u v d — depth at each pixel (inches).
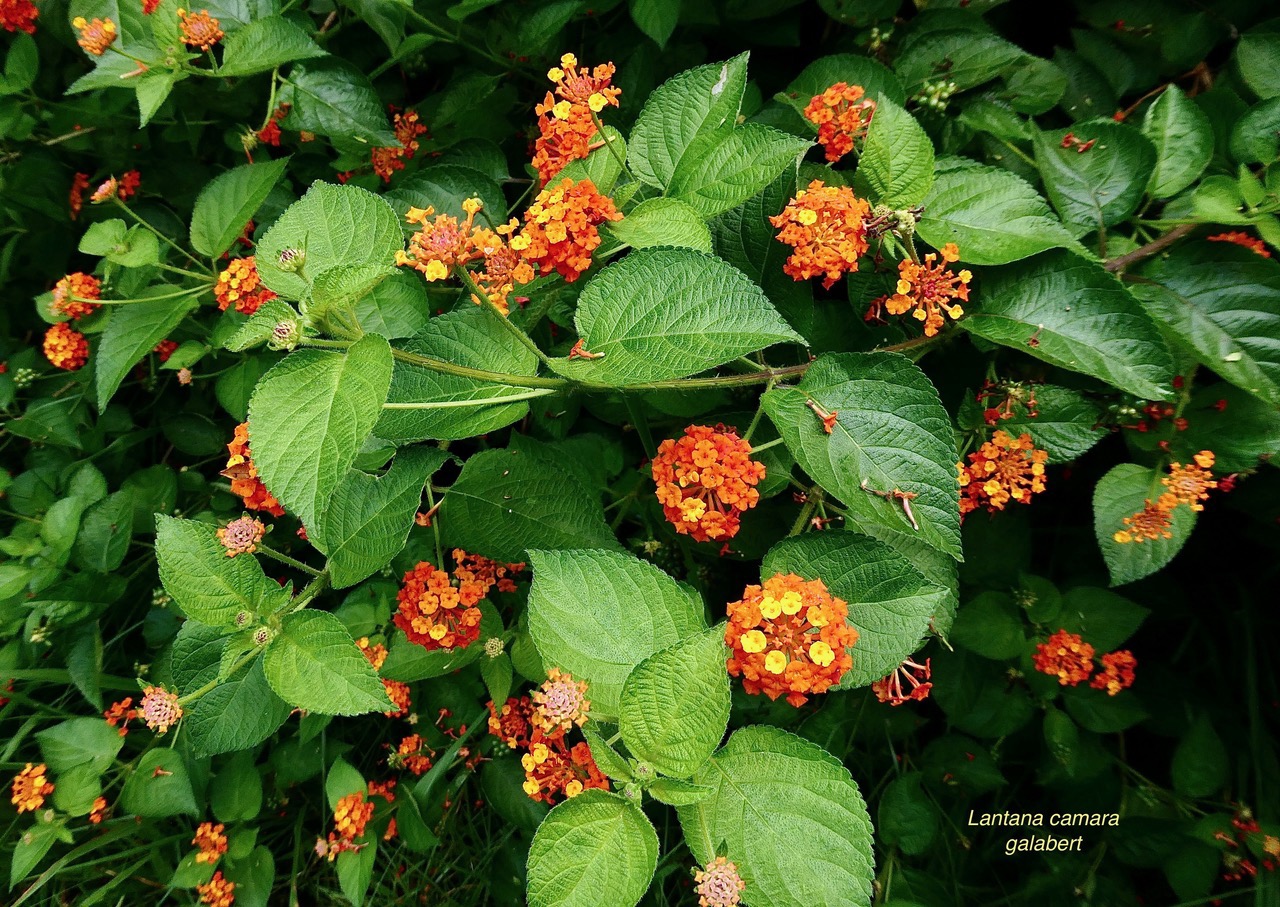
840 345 13.5
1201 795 15.2
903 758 16.7
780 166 11.4
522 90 17.0
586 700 10.0
